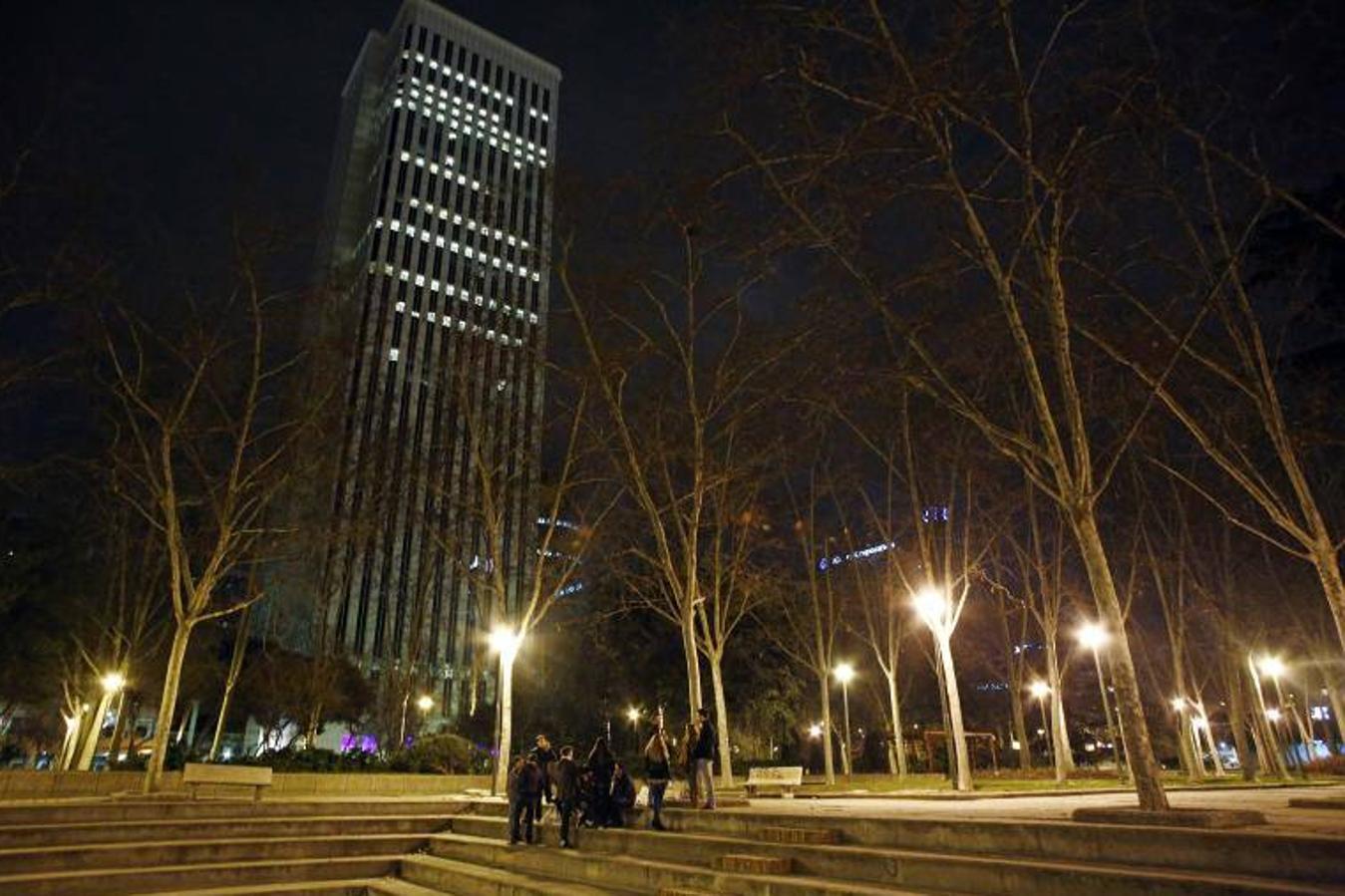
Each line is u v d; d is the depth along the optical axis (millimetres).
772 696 45000
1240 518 32906
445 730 57625
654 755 15148
